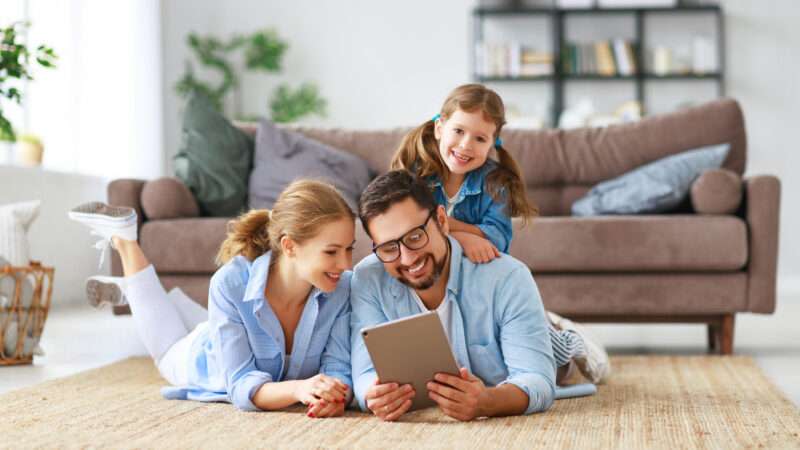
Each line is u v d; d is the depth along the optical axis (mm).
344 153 3881
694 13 6887
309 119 7074
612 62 6762
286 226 1812
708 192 3268
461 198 2123
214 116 3887
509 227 2137
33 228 4844
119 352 3156
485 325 1939
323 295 1950
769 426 1720
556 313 3256
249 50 6902
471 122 2010
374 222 1772
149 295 2328
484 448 1507
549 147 3963
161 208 3496
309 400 1803
